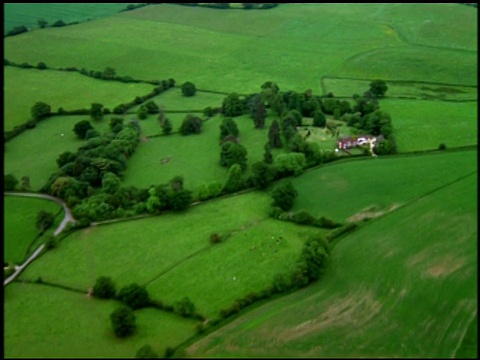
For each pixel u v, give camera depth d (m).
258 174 145.50
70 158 158.25
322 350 96.25
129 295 107.69
